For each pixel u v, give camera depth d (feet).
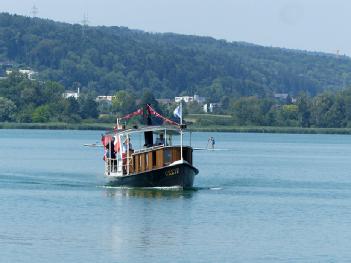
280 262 468.75
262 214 614.34
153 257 473.67
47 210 613.93
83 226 552.41
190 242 510.17
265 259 474.49
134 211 610.65
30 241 505.66
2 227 545.44
